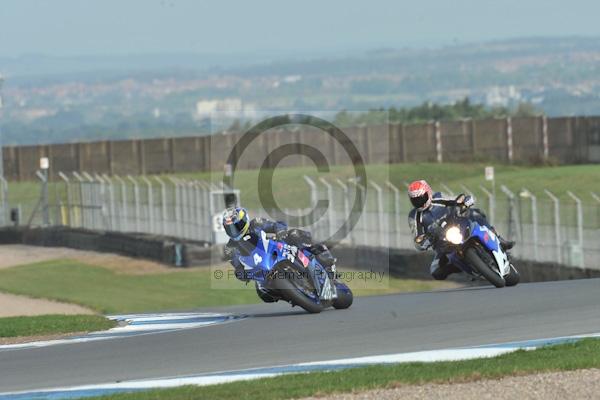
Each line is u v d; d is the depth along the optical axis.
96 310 102.38
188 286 119.44
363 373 38.25
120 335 56.28
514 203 115.69
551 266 109.56
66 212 182.25
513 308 54.72
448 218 63.53
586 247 106.19
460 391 35.28
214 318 62.62
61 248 170.50
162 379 39.94
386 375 37.59
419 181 63.41
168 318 64.81
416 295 68.44
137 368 43.12
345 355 43.12
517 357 39.75
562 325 47.53
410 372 37.91
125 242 154.25
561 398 34.25
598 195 153.00
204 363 43.34
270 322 56.03
